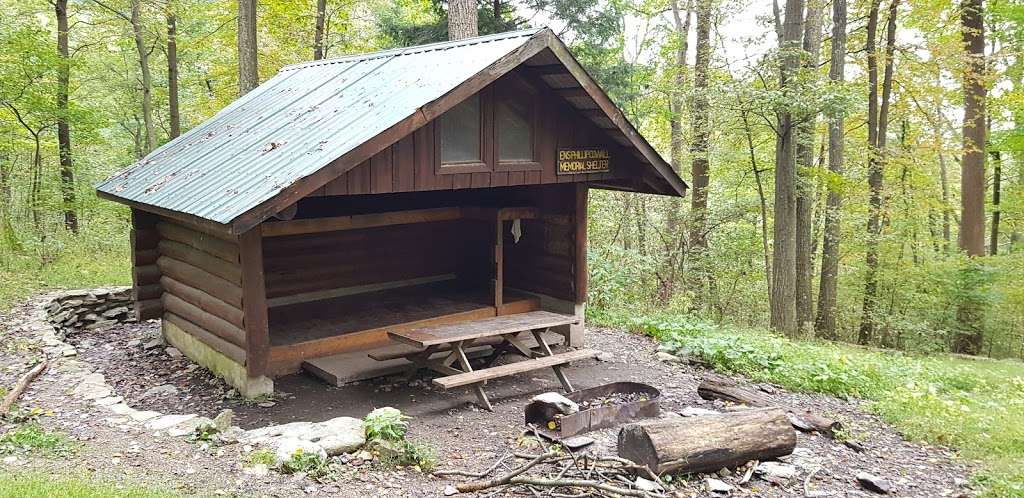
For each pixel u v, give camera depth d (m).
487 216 9.15
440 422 6.42
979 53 16.30
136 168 9.22
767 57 13.03
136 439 5.38
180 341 8.66
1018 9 15.82
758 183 16.09
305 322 8.51
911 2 15.76
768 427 5.43
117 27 18.05
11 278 11.66
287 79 10.34
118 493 4.12
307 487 4.56
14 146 15.62
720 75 14.55
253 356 6.88
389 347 8.24
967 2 16.16
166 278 8.86
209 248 7.48
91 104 20.53
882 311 17.67
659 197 18.42
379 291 10.24
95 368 8.23
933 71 16.11
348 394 7.14
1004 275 16.53
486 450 5.66
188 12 17.88
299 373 7.67
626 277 14.14
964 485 5.53
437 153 7.03
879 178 16.88
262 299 6.90
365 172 6.48
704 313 16.19
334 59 10.20
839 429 6.60
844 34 15.34
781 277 14.08
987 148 18.19
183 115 23.22
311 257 9.60
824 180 15.88
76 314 10.37
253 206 5.59
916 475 5.71
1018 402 8.69
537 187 9.73
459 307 9.22
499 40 7.41
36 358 7.84
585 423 6.03
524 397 7.28
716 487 4.91
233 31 20.23
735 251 17.83
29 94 14.23
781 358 9.14
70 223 16.00
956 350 17.41
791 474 5.33
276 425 5.89
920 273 17.30
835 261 16.94
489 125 7.46
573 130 8.29
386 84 7.59
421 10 26.80
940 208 18.45
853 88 13.74
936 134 17.39
